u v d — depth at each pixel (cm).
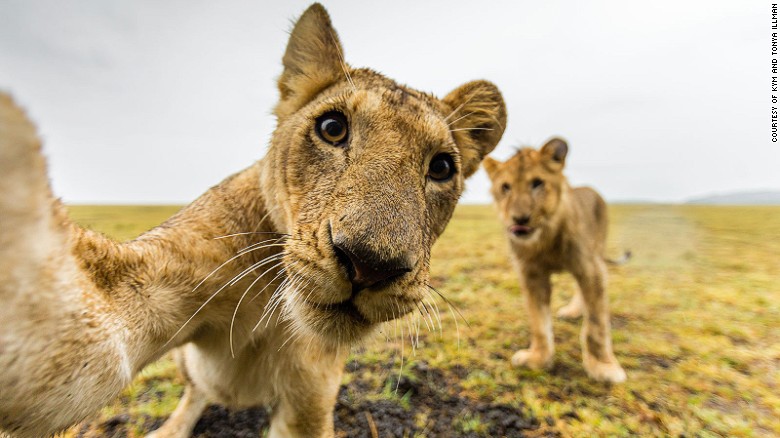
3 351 22
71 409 27
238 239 39
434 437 56
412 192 33
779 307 117
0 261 21
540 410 62
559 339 94
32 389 24
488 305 112
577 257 77
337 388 45
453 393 66
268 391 44
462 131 52
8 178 20
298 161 36
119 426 55
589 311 76
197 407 55
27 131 20
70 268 25
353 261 28
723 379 75
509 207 83
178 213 41
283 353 41
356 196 30
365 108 36
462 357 78
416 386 66
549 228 78
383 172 32
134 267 32
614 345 91
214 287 37
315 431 44
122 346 29
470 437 56
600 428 60
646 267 178
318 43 43
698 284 145
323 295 30
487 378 71
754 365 81
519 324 98
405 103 38
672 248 243
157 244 34
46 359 24
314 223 31
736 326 102
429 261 37
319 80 42
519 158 87
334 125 36
